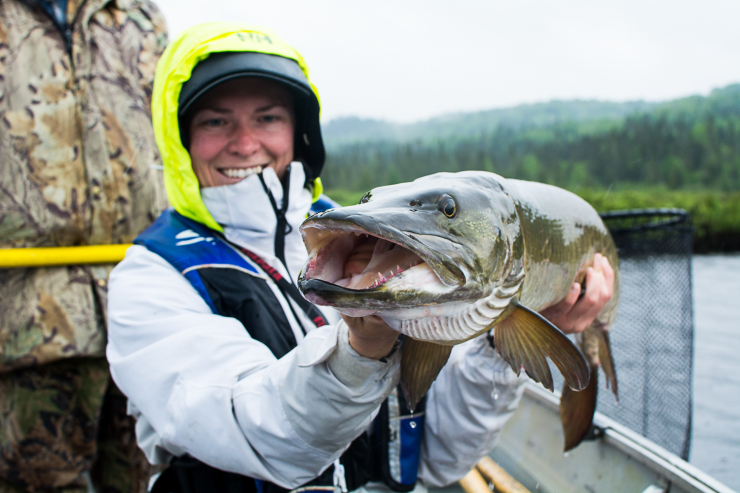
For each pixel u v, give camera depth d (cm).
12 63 215
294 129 211
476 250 113
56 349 210
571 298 171
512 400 177
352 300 91
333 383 114
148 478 239
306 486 150
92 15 234
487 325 126
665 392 274
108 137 233
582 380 121
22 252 206
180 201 180
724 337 583
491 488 208
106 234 233
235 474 146
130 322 154
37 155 218
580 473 211
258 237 183
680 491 170
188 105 173
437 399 182
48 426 216
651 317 280
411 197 112
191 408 134
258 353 146
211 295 162
